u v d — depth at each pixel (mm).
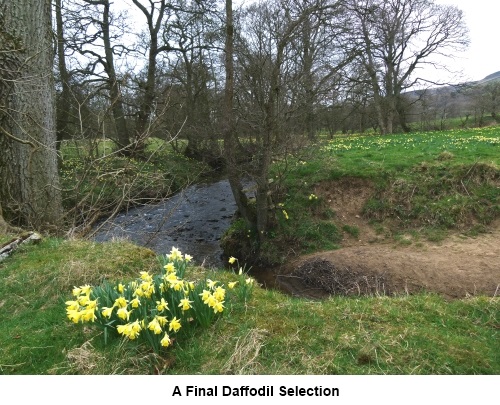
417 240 10352
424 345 3434
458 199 11062
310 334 3539
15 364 3348
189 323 3584
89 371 3168
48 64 8000
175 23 23047
